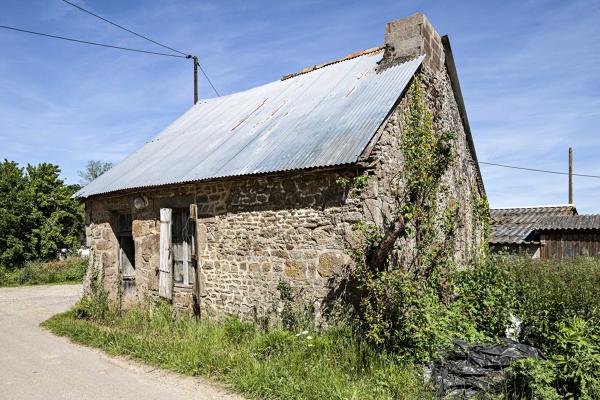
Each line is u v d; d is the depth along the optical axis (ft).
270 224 23.62
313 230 21.89
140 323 27.12
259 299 23.90
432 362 15.92
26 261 66.44
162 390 16.74
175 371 18.83
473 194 38.58
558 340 16.52
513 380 14.57
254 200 24.39
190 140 34.76
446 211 26.81
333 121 24.32
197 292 27.27
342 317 20.27
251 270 24.38
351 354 17.10
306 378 16.25
